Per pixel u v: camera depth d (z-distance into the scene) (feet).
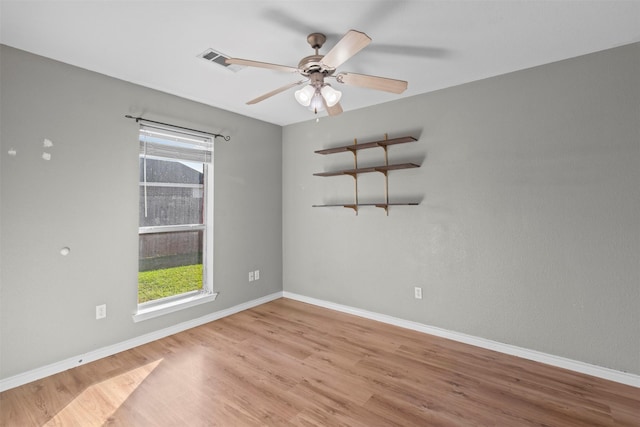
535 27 6.74
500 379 7.66
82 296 8.44
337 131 12.64
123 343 9.20
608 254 7.66
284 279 14.49
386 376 7.80
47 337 7.85
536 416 6.34
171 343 9.68
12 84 7.36
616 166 7.57
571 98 8.10
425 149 10.44
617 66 7.56
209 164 11.66
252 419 6.26
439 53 7.84
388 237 11.28
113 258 9.04
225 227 12.07
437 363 8.43
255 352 9.09
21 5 5.85
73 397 6.95
